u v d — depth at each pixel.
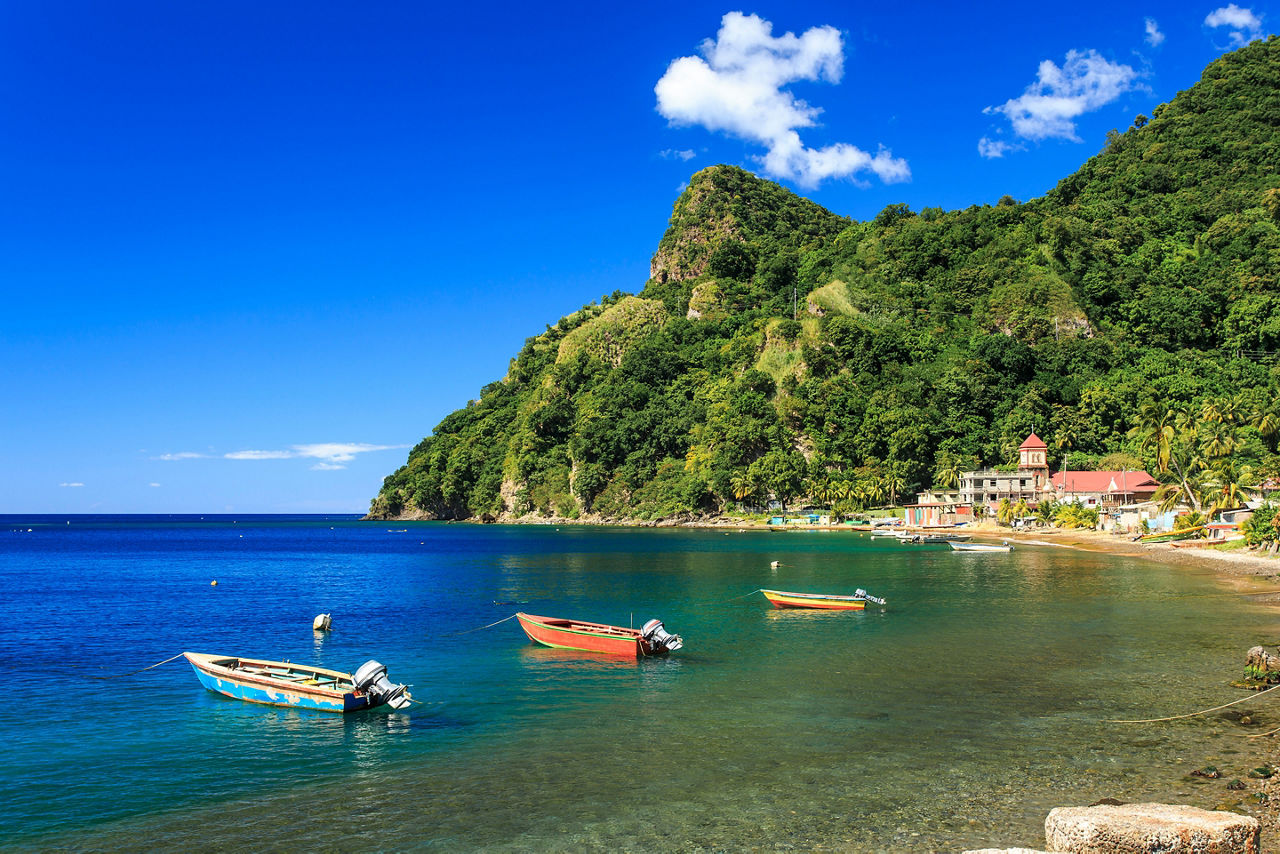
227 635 51.47
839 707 31.05
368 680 31.23
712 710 30.98
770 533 187.88
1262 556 88.75
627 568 100.00
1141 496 162.62
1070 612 54.66
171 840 20.08
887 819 19.97
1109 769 23.16
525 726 29.23
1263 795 20.53
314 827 20.61
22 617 60.91
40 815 21.77
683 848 18.66
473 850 18.92
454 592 75.12
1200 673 35.41
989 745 25.75
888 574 85.81
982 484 184.12
